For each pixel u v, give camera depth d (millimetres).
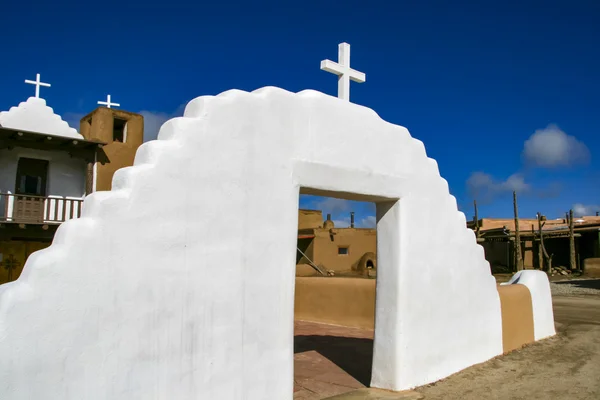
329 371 7500
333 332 11227
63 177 17047
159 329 4059
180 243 4219
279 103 5043
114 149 17922
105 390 3740
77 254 3652
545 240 38094
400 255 6359
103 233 3787
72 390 3576
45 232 15805
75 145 16859
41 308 3455
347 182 5695
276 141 4992
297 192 5172
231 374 4496
